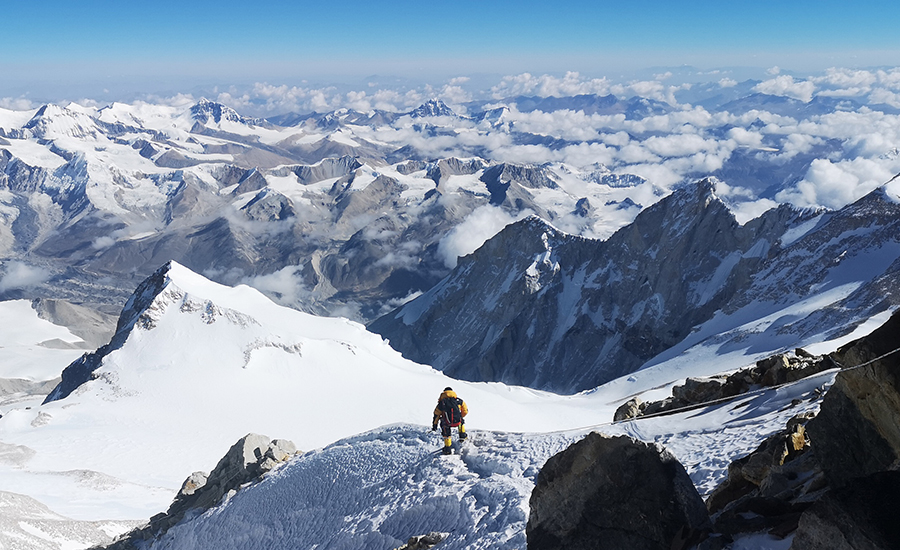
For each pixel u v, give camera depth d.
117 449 120.44
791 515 9.29
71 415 138.00
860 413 9.88
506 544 15.05
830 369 21.78
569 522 10.84
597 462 10.70
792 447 12.70
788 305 191.25
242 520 32.47
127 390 152.12
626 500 10.30
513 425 130.25
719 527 9.59
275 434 133.88
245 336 173.25
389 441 30.39
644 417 25.11
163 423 136.88
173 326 173.25
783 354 26.44
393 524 21.02
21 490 85.50
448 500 20.05
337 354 178.00
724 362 154.50
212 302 180.25
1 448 112.50
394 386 168.38
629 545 10.05
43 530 57.00
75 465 110.62
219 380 157.50
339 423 142.25
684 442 20.38
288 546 26.03
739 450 17.34
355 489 26.41
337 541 22.64
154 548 39.19
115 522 68.19
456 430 27.77
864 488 7.26
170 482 105.12
